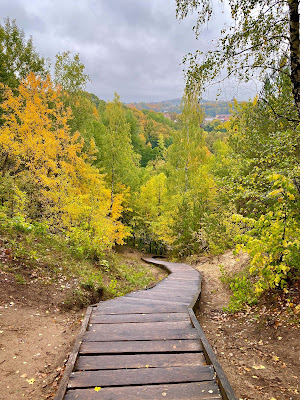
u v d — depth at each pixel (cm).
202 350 359
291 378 317
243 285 588
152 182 3022
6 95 1479
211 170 2167
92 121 2509
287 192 442
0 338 395
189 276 1083
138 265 1606
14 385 301
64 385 273
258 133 739
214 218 1642
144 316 499
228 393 255
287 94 595
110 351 353
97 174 1622
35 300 546
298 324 413
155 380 288
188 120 2231
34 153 1292
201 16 469
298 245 432
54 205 1123
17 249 696
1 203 956
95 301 662
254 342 422
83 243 976
